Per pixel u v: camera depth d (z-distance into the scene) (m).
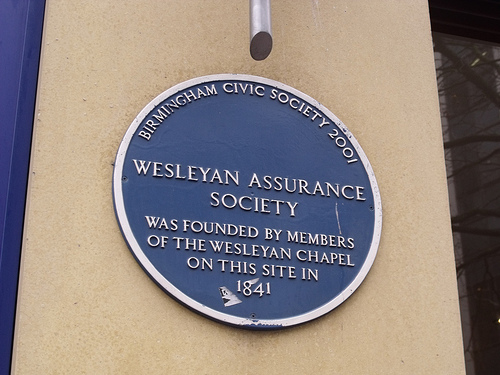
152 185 1.10
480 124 1.62
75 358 0.99
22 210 1.10
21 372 0.96
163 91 1.18
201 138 1.16
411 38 1.39
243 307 1.08
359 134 1.28
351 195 1.21
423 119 1.33
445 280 1.23
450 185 1.53
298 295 1.11
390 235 1.22
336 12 1.36
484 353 1.43
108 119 1.13
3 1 1.21
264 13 1.13
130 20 1.21
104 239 1.06
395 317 1.17
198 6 1.26
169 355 1.03
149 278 1.06
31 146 1.12
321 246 1.16
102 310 1.02
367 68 1.33
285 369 1.08
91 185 1.08
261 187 1.16
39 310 1.00
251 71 1.25
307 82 1.28
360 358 1.12
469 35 1.67
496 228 1.53
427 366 1.16
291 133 1.22
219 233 1.11
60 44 1.15
